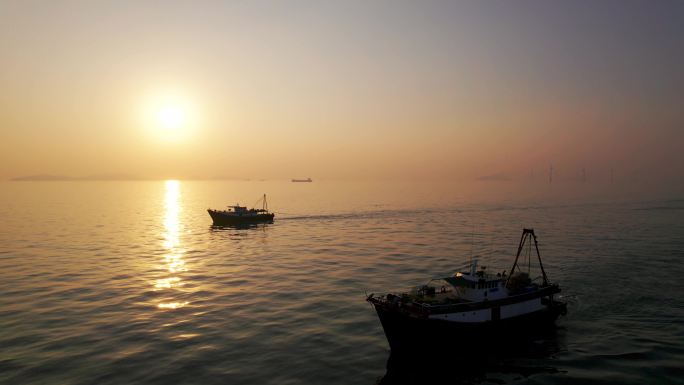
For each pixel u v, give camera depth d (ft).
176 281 181.98
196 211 580.30
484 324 112.88
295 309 142.41
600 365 100.83
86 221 433.48
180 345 111.65
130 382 91.76
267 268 209.46
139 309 142.10
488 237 314.96
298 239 313.94
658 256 224.53
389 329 110.52
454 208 604.90
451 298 119.14
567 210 561.02
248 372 96.84
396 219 456.86
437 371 99.50
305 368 99.25
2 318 132.26
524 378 95.91
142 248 271.90
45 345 111.24
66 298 154.61
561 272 189.16
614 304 143.02
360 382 93.15
